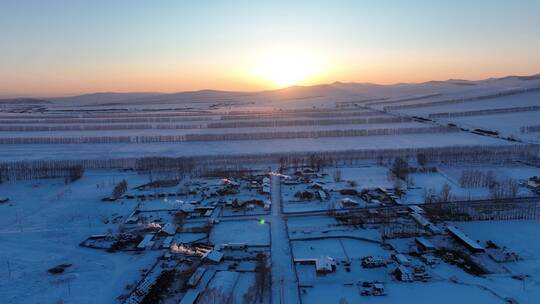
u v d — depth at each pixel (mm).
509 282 58219
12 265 65625
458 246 69375
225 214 86938
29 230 79812
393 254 66438
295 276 61281
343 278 60562
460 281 58875
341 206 88938
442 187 102062
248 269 63219
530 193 94812
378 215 83062
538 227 76250
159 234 76062
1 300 55875
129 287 58594
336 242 72438
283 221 82500
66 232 78625
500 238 72062
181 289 57812
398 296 55562
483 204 88000
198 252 68688
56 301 55531
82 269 64188
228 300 53906
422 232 74750
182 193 100688
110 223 83125
